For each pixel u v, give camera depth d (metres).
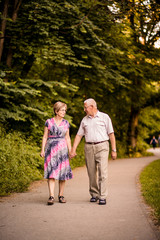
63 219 4.18
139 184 8.05
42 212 4.59
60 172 5.33
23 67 12.55
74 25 10.62
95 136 5.52
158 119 29.70
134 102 21.83
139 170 12.34
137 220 4.16
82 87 15.01
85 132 5.64
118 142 24.62
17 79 10.76
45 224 3.91
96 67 12.16
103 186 5.34
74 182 8.37
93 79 13.34
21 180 7.36
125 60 14.02
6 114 9.52
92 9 11.62
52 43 10.45
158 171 11.60
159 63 16.39
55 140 5.42
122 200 5.67
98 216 4.37
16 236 3.39
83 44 11.37
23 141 9.65
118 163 16.58
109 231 3.63
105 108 21.08
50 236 3.41
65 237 3.38
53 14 10.55
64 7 10.49
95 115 5.57
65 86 10.90
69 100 13.25
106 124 5.59
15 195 6.07
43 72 17.47
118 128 25.97
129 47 13.74
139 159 20.70
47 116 10.89
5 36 10.50
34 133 10.81
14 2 10.92
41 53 10.50
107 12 12.20
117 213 4.57
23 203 5.26
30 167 9.09
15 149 8.76
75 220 4.13
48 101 11.86
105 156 5.50
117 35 12.70
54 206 5.04
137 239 3.34
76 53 11.80
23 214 4.44
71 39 11.67
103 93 19.12
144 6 12.69
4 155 8.19
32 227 3.76
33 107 10.53
